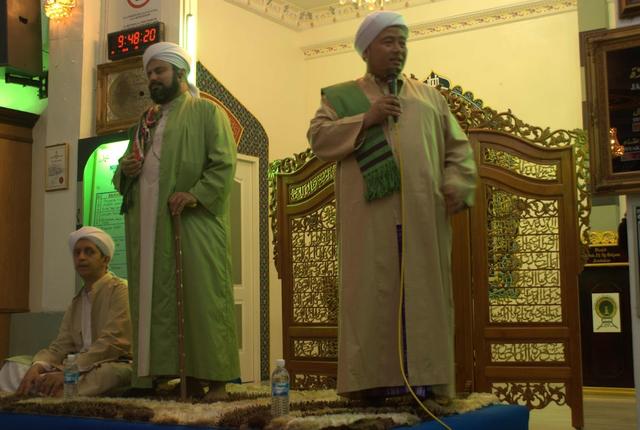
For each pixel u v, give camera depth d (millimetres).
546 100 7441
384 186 2975
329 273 4707
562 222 4254
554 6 7445
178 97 3928
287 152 8336
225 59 7617
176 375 3676
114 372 3879
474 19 7805
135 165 3826
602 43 3176
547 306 4262
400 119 3055
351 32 8445
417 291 2939
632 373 6102
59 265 5371
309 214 4809
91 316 4137
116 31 5414
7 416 3355
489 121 4426
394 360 2945
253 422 2711
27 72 5676
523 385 4273
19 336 5488
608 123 3146
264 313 7555
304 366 4738
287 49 8531
